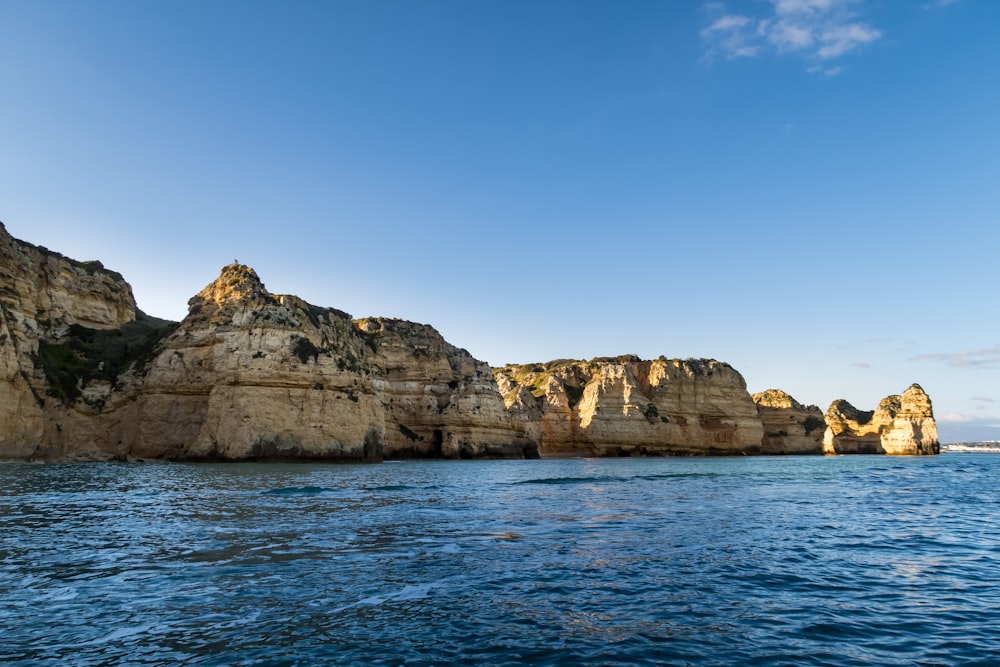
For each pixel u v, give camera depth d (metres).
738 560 16.38
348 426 67.88
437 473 55.25
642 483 45.50
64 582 13.43
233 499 29.22
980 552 18.02
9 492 31.47
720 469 69.19
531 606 12.03
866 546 18.81
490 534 20.16
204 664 9.10
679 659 9.42
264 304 66.75
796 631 10.73
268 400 62.41
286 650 9.66
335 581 13.70
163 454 62.91
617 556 16.70
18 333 62.34
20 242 68.38
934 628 10.94
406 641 10.08
